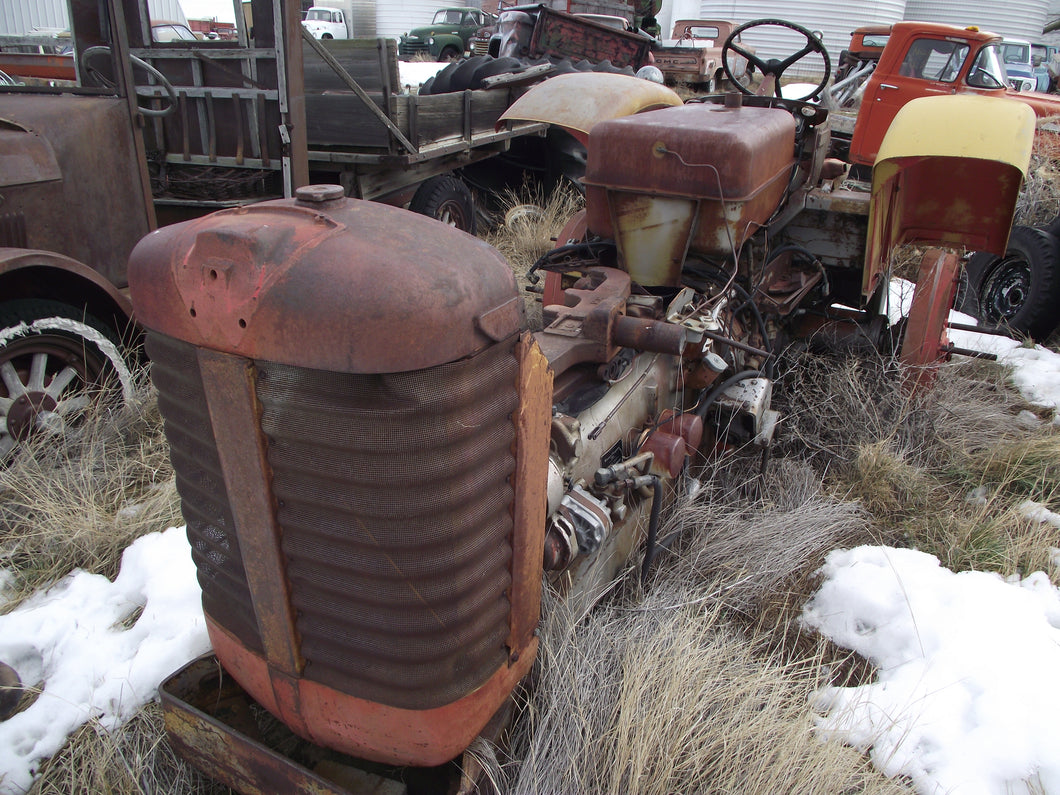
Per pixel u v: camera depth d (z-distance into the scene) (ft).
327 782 4.66
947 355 12.57
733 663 6.59
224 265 3.85
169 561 8.03
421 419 3.78
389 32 78.89
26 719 6.32
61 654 7.11
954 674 6.85
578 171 22.02
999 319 16.63
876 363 11.37
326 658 4.55
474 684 4.66
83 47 12.25
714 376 8.65
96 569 8.35
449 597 4.24
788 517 8.93
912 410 11.21
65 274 9.95
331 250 3.83
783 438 10.64
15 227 10.16
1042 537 8.96
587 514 5.97
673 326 6.61
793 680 7.14
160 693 5.31
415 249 3.92
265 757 4.89
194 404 4.36
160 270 4.14
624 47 28.89
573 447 5.87
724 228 8.06
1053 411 12.36
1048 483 10.12
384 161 16.07
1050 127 21.56
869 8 63.00
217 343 3.98
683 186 7.99
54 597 7.93
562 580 6.27
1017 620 7.39
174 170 15.40
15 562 8.54
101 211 11.38
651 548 7.20
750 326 9.88
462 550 4.20
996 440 11.17
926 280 11.09
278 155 14.46
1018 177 9.45
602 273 7.88
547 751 5.51
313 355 3.70
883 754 6.16
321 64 16.26
